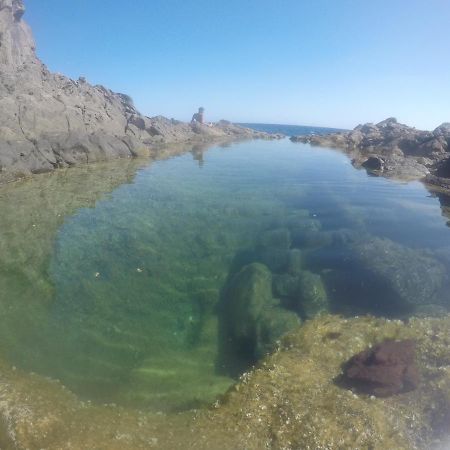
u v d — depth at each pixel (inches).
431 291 399.2
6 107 1096.2
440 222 611.8
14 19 1695.4
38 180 843.4
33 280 424.5
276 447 225.3
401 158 1173.1
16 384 269.1
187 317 394.0
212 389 291.3
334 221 616.4
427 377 269.9
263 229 590.6
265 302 399.2
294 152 1600.6
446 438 227.0
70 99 1418.6
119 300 407.8
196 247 531.2
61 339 339.6
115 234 553.0
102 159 1154.0
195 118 2662.4
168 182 892.0
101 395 280.5
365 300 396.8
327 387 268.1
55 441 219.6
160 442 226.8
